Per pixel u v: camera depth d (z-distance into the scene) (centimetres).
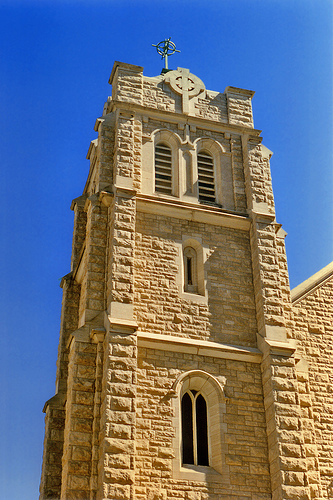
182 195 2836
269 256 2761
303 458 2358
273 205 2925
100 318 2470
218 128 3055
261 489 2330
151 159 2864
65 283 3064
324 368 2816
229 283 2705
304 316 2906
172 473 2253
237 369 2522
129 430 2212
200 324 2572
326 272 3059
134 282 2558
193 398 2456
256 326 2648
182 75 3119
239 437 2397
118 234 2577
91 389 2356
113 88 3061
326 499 2516
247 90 3200
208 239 2767
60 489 2502
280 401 2441
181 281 2630
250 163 2977
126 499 2106
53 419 2616
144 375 2384
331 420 2705
